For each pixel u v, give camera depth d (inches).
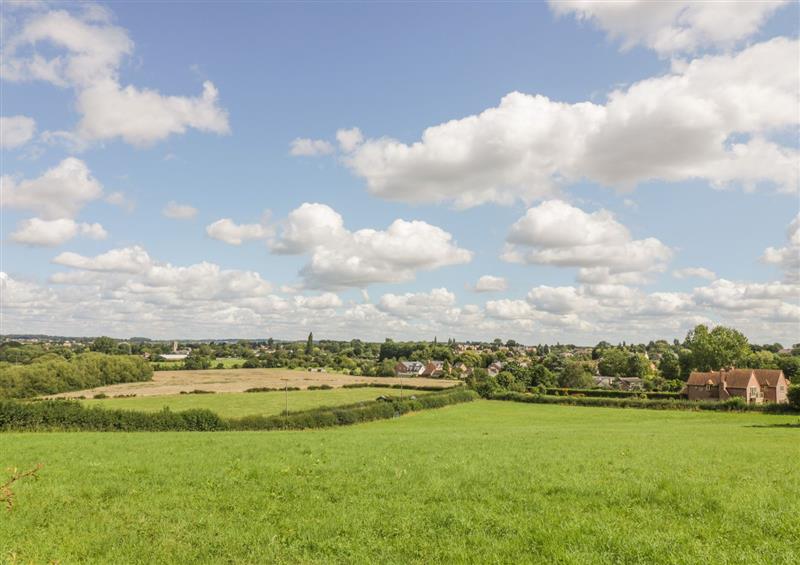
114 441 1358.3
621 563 413.4
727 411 3051.2
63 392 4097.0
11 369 3971.5
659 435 1567.4
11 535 511.8
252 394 3959.2
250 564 439.5
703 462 887.7
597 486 669.9
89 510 599.8
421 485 702.5
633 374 6860.2
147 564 441.7
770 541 450.6
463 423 2645.2
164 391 4084.6
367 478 756.0
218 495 664.4
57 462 938.7
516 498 622.8
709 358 5319.9
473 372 5502.0
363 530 514.9
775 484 672.4
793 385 2797.7
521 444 1226.0
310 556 455.2
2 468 881.5
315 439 1407.5
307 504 613.9
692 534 475.2
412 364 7362.2
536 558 432.5
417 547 467.2
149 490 694.5
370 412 2770.7
